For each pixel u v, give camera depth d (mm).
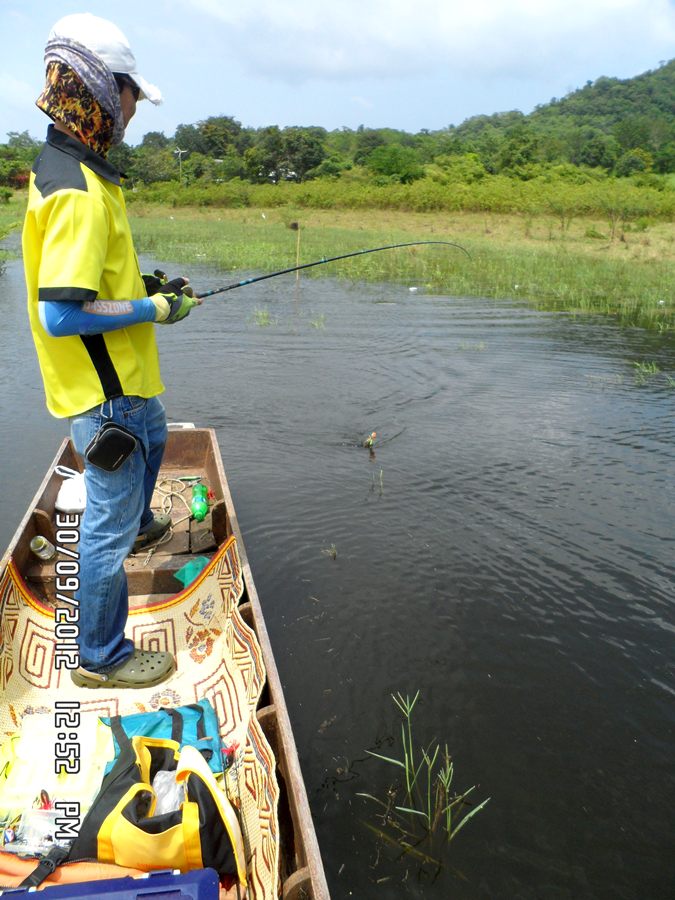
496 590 4645
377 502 5730
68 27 2604
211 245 22234
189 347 10320
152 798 2424
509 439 7035
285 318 12367
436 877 2885
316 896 1882
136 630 3514
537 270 18609
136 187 49812
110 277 2770
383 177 41500
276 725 2566
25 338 10750
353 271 18484
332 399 8188
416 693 3816
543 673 3971
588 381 8922
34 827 2438
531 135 68812
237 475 6195
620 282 16766
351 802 3215
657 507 5699
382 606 4473
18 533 3740
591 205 30406
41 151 2660
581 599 4570
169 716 2945
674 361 9883
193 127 73438
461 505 5691
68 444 5141
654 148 85062
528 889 2842
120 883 2109
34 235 2670
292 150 54156
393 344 10617
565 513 5586
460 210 34250
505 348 10469
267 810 2330
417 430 7285
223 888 2312
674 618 4410
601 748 3510
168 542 4184
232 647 3250
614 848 3020
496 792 3270
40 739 2881
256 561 4895
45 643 3340
